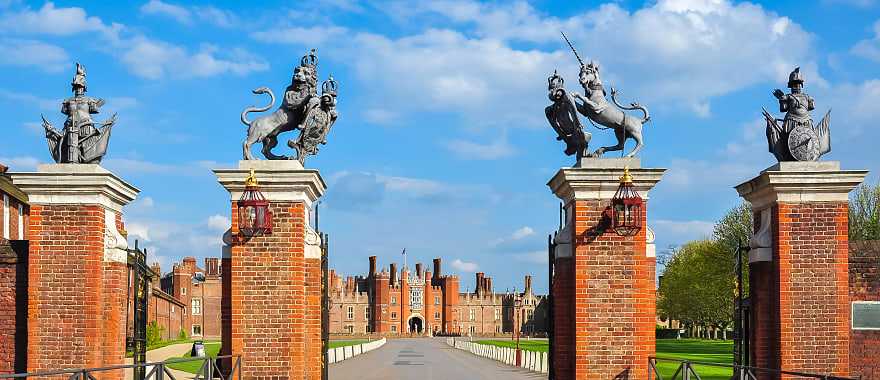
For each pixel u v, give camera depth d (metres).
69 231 20.69
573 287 21.19
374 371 46.97
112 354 20.95
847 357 20.47
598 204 20.98
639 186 20.95
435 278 196.38
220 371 20.73
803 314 20.58
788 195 20.73
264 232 21.16
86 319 20.56
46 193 20.67
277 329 21.12
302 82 21.92
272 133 21.77
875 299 20.83
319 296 22.22
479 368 50.25
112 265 21.16
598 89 21.75
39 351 20.53
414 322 193.25
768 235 21.20
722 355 59.97
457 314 192.50
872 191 64.31
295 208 21.31
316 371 22.03
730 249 72.44
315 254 22.33
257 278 21.20
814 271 20.62
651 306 20.88
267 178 21.19
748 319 22.11
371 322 190.00
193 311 132.25
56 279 20.64
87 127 20.98
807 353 20.52
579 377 20.70
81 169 20.66
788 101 21.33
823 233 20.67
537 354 46.19
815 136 20.94
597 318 20.83
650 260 21.17
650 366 20.67
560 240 21.61
